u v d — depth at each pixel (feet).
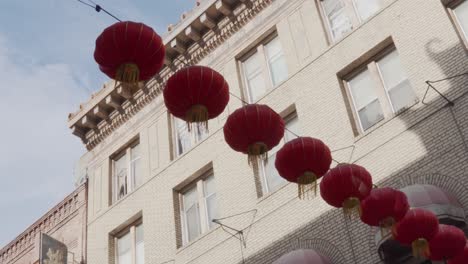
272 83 66.49
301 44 64.18
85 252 76.64
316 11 64.85
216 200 65.46
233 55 71.20
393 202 35.76
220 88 30.89
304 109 59.82
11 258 87.71
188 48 75.97
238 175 62.64
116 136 82.58
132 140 80.53
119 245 75.05
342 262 49.34
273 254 54.80
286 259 47.55
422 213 36.83
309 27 64.49
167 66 77.41
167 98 31.14
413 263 46.37
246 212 59.47
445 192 44.21
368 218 36.42
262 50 69.21
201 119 31.04
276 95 63.26
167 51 76.54
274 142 32.76
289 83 62.80
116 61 29.25
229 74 70.23
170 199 69.41
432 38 53.01
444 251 37.47
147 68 29.86
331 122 56.85
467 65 49.55
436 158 47.57
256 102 64.64
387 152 51.06
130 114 81.76
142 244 72.18
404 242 37.29
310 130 58.08
